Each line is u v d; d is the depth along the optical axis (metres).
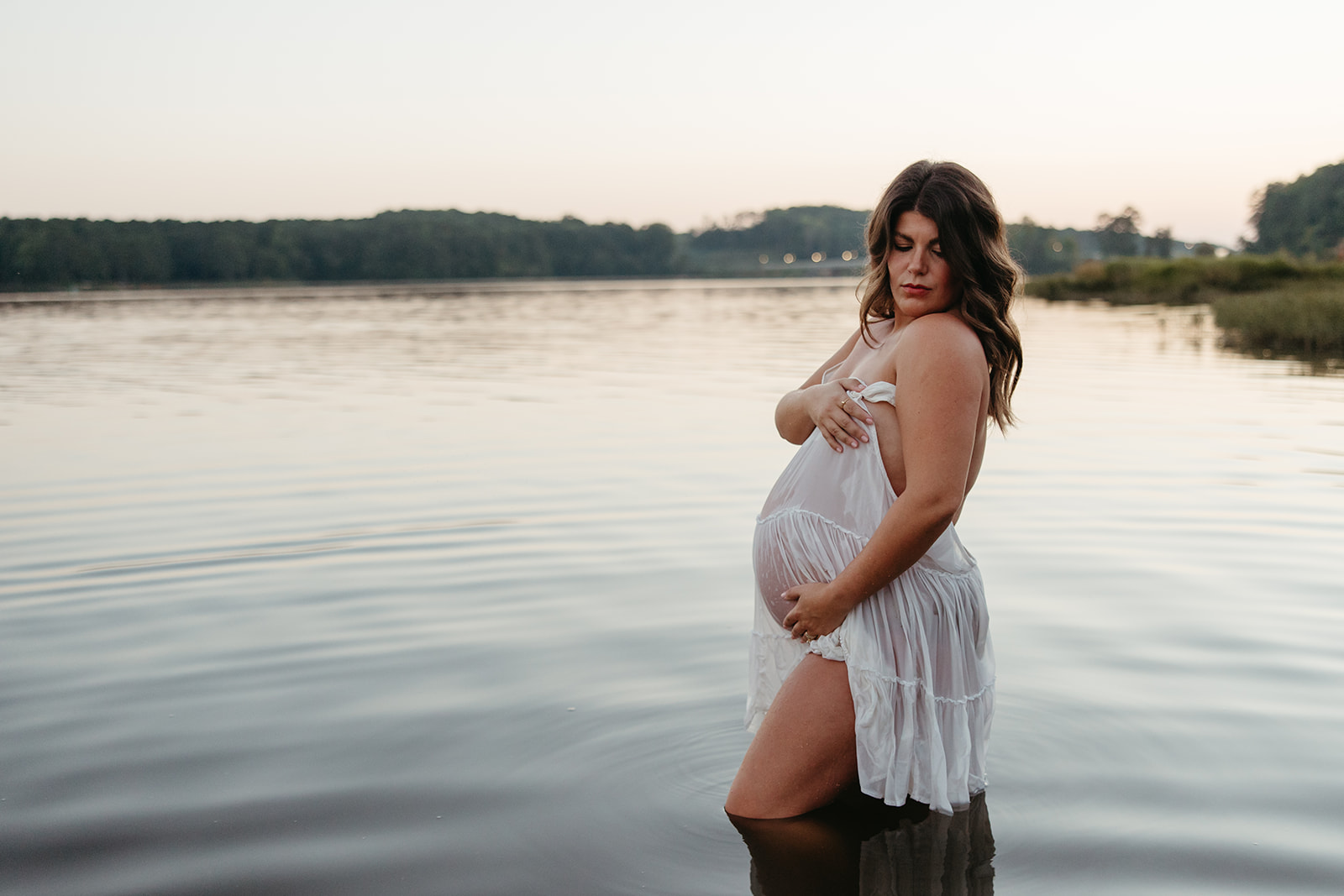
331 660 3.81
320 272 143.00
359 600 4.55
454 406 11.48
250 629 4.18
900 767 2.60
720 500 6.50
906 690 2.59
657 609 4.35
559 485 7.05
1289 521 5.72
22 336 27.19
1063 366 15.11
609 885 2.30
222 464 8.02
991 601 4.38
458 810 2.66
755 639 2.96
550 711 3.29
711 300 55.81
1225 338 20.48
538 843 2.48
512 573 4.95
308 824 2.61
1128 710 3.22
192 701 3.44
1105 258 164.38
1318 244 113.69
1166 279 41.97
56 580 4.96
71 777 2.90
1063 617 4.16
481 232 162.12
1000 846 2.43
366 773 2.89
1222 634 3.93
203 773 2.91
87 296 81.19
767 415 10.32
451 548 5.44
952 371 2.46
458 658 3.81
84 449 8.80
